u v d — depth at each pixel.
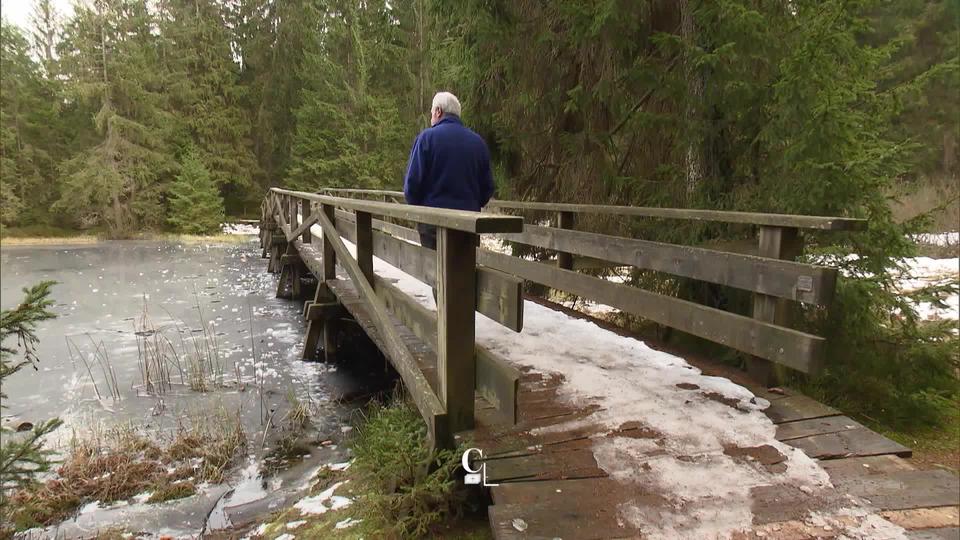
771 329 2.75
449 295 2.25
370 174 21.92
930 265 6.49
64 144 23.55
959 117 11.84
